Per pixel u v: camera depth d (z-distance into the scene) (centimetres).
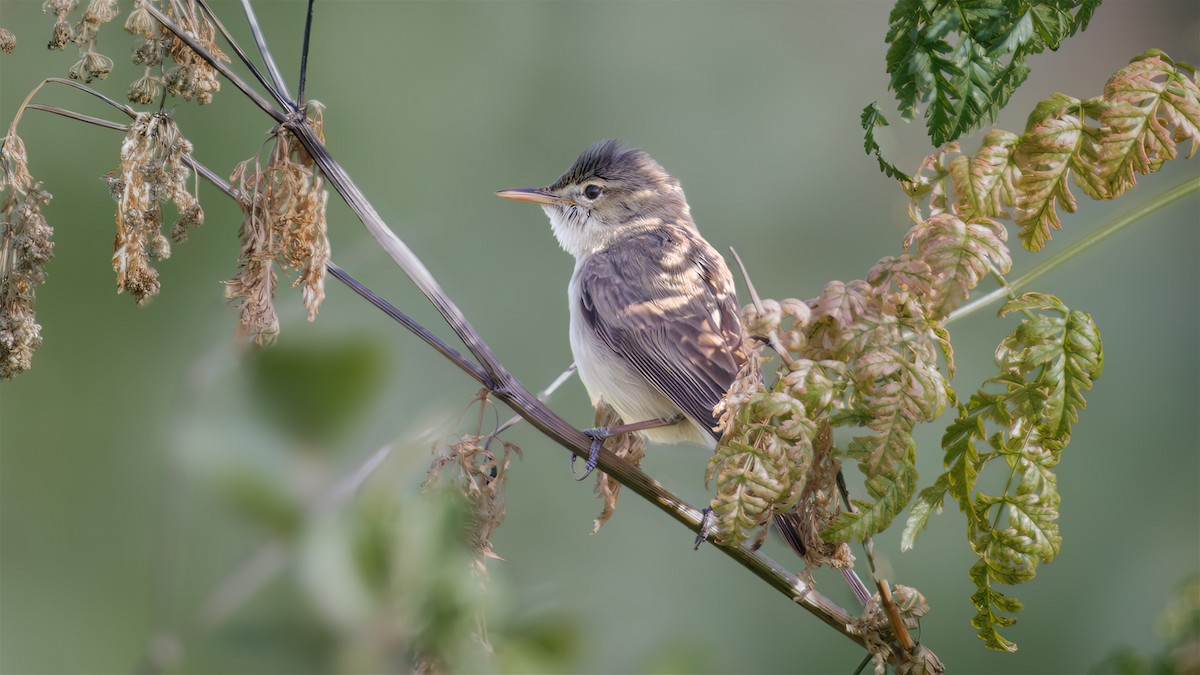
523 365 1759
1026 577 572
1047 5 575
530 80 1983
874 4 2067
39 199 633
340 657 380
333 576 382
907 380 562
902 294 570
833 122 2030
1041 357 575
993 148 586
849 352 566
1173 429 1720
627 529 1438
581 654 410
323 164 678
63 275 1546
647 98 2003
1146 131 573
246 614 382
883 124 591
